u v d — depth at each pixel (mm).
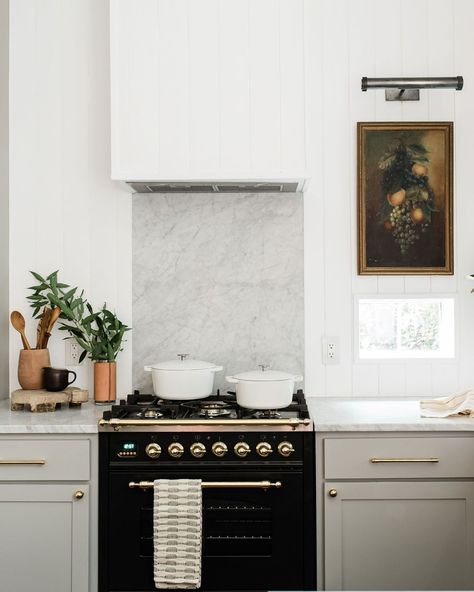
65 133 2824
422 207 2793
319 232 2812
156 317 2805
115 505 2240
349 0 2816
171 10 2486
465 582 2244
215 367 2514
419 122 2789
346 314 2805
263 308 2801
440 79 2623
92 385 2812
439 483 2232
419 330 2924
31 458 2248
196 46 2484
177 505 2164
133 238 2812
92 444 2248
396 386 2803
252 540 2242
